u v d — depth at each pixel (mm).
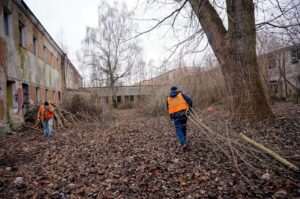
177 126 4668
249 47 5855
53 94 17875
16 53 10117
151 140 6023
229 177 3098
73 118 12023
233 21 5746
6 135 8375
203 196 2666
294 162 3266
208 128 4270
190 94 12734
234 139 4027
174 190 2910
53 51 18125
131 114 16000
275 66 15766
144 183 3201
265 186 2740
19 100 10250
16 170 4164
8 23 9648
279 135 4680
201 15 6512
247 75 5906
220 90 12375
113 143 6086
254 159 3602
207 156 4031
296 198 2391
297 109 8672
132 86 36156
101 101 14273
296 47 6820
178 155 4312
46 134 8078
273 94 15844
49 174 3871
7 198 2963
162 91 13625
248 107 5922
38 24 13492
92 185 3285
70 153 5320
